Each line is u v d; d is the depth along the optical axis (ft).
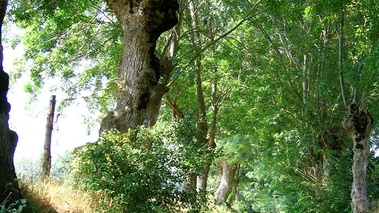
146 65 43.62
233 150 90.33
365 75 45.50
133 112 42.75
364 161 51.34
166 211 31.86
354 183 51.24
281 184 70.79
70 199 32.81
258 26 64.90
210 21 67.67
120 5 44.01
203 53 73.15
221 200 116.26
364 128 51.44
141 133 32.50
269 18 63.41
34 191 31.48
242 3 60.70
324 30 64.34
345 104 53.93
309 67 67.41
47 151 37.47
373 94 51.06
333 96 65.21
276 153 67.31
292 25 64.59
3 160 27.63
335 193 59.31
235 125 78.79
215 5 66.59
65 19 54.70
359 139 51.49
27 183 32.30
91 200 33.73
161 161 31.48
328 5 49.21
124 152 30.94
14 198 27.66
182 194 32.58
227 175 118.93
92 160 30.94
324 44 63.26
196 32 68.08
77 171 33.04
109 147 30.96
